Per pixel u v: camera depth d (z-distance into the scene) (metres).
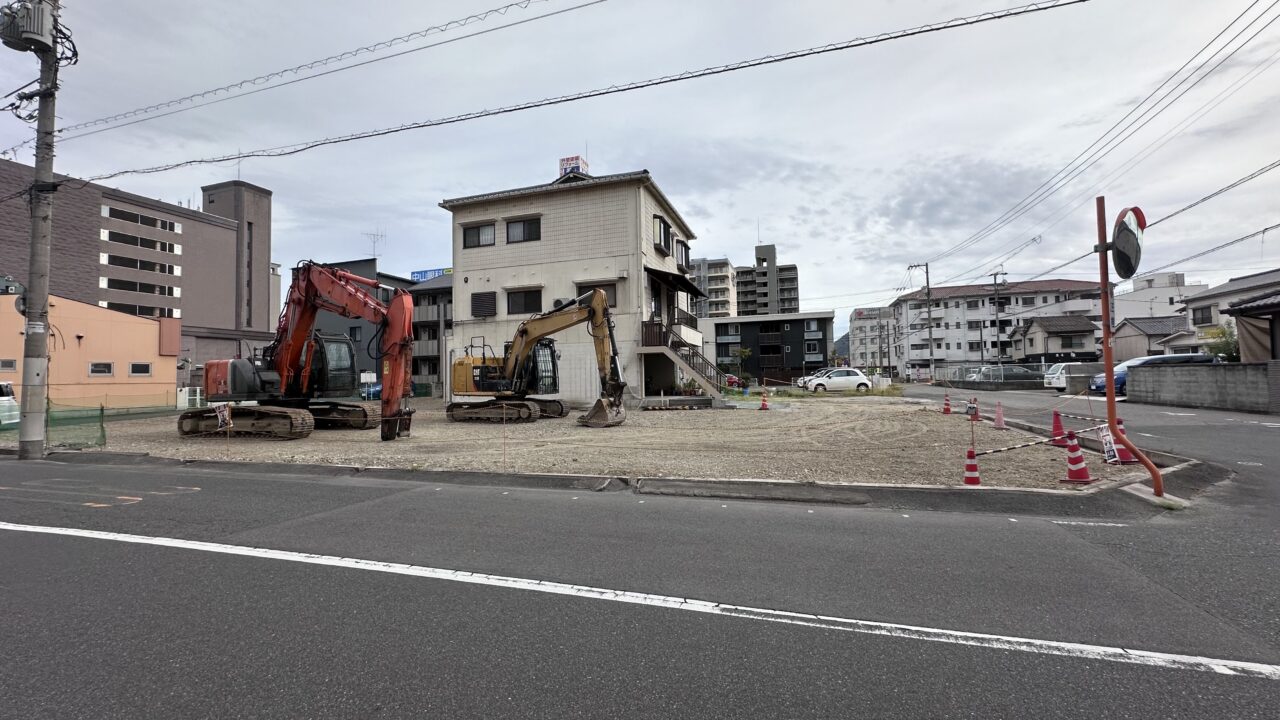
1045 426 13.92
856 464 8.90
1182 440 10.68
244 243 63.09
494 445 11.95
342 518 5.80
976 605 3.61
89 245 37.72
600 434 14.02
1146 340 42.06
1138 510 6.08
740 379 40.78
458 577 4.10
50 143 11.47
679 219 29.38
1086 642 3.12
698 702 2.54
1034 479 7.39
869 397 28.47
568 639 3.14
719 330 61.19
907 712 2.46
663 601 3.68
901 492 6.61
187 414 14.51
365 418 16.50
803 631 3.25
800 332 59.25
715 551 4.71
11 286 23.33
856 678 2.74
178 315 52.69
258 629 3.25
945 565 4.36
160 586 3.91
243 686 2.65
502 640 3.12
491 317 25.14
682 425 15.95
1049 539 5.04
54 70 11.46
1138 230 6.84
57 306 22.14
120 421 20.23
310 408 16.92
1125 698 2.58
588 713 2.45
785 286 90.69
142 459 10.26
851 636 3.19
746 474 7.88
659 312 26.23
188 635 3.17
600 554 4.63
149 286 50.41
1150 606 3.60
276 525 5.52
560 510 6.15
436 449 11.30
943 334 67.69
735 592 3.83
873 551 4.71
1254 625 3.33
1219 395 17.41
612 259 23.53
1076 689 2.65
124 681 2.70
